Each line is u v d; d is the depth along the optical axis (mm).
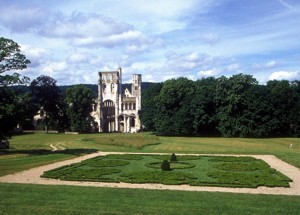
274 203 25344
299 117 109938
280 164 50906
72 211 22188
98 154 63219
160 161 53656
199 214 22000
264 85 121688
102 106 169875
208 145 85188
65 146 81125
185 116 118875
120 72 175875
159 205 24125
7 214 21406
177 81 127562
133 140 89125
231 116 113688
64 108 144500
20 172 41375
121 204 24219
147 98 147750
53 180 37188
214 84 123688
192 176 39625
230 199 26562
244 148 78438
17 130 139875
